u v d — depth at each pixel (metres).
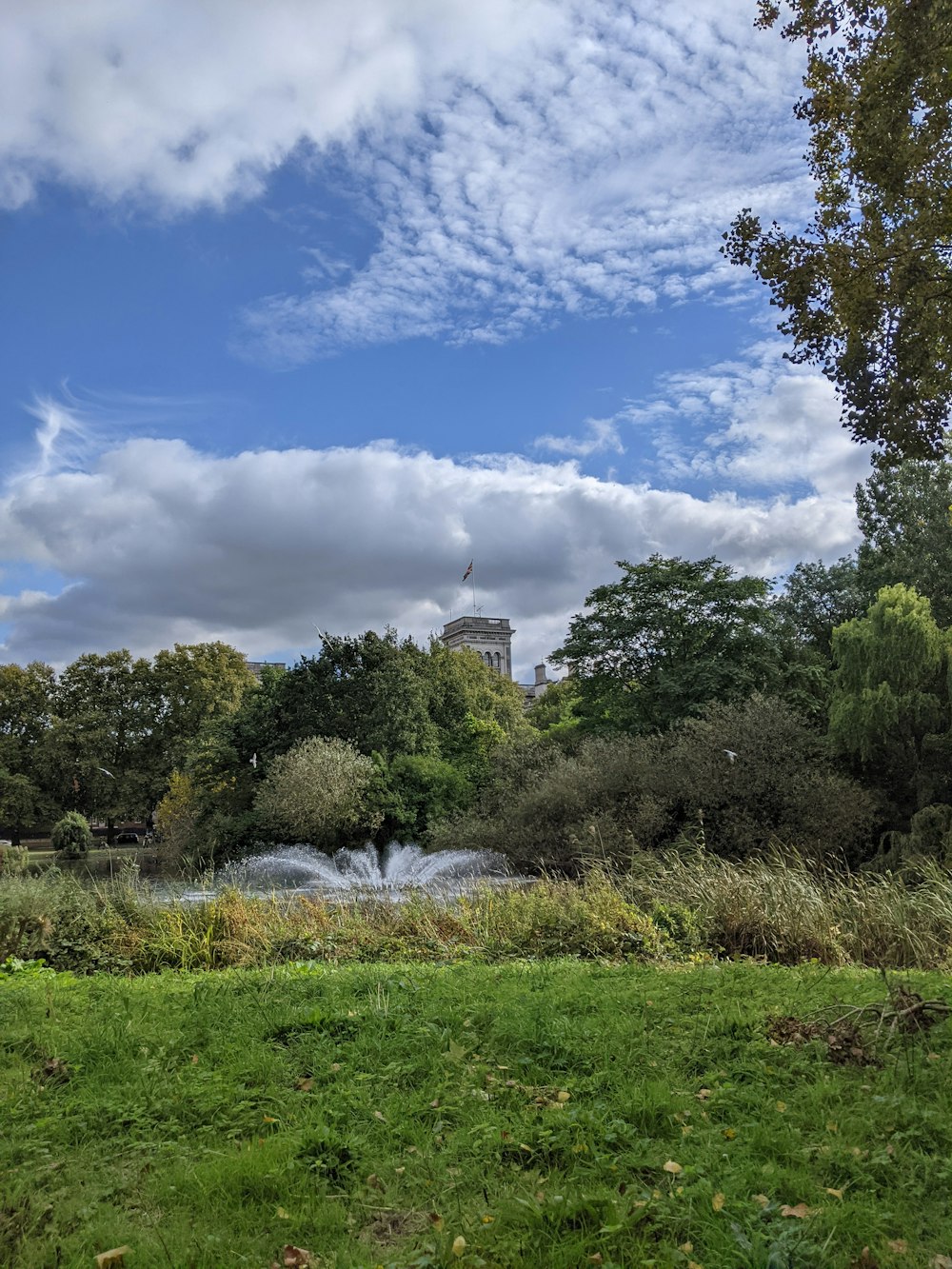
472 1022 6.66
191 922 12.21
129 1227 3.90
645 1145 4.46
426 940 11.83
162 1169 4.42
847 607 42.78
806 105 12.55
